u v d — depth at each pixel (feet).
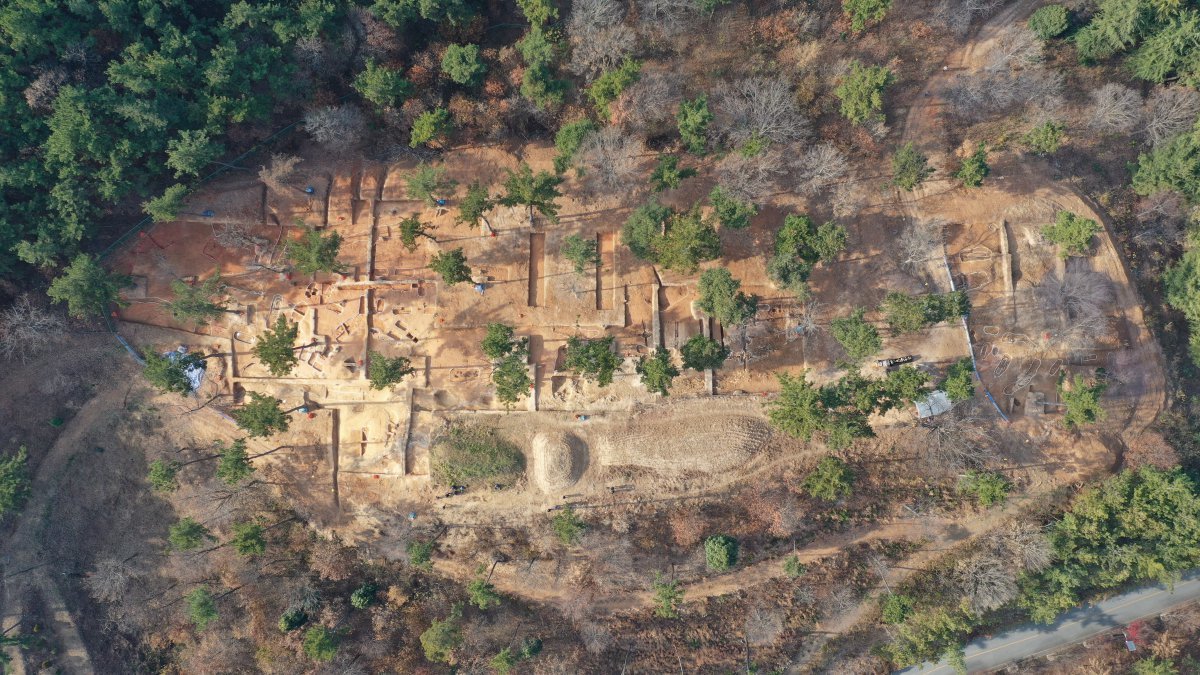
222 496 201.46
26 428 201.36
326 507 201.77
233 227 200.03
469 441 197.36
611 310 200.64
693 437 198.39
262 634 203.21
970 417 200.54
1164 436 202.49
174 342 201.26
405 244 187.83
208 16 191.62
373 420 200.23
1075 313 201.67
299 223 200.95
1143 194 202.28
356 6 188.14
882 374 199.11
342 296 200.85
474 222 186.91
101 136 175.52
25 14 171.12
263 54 183.21
